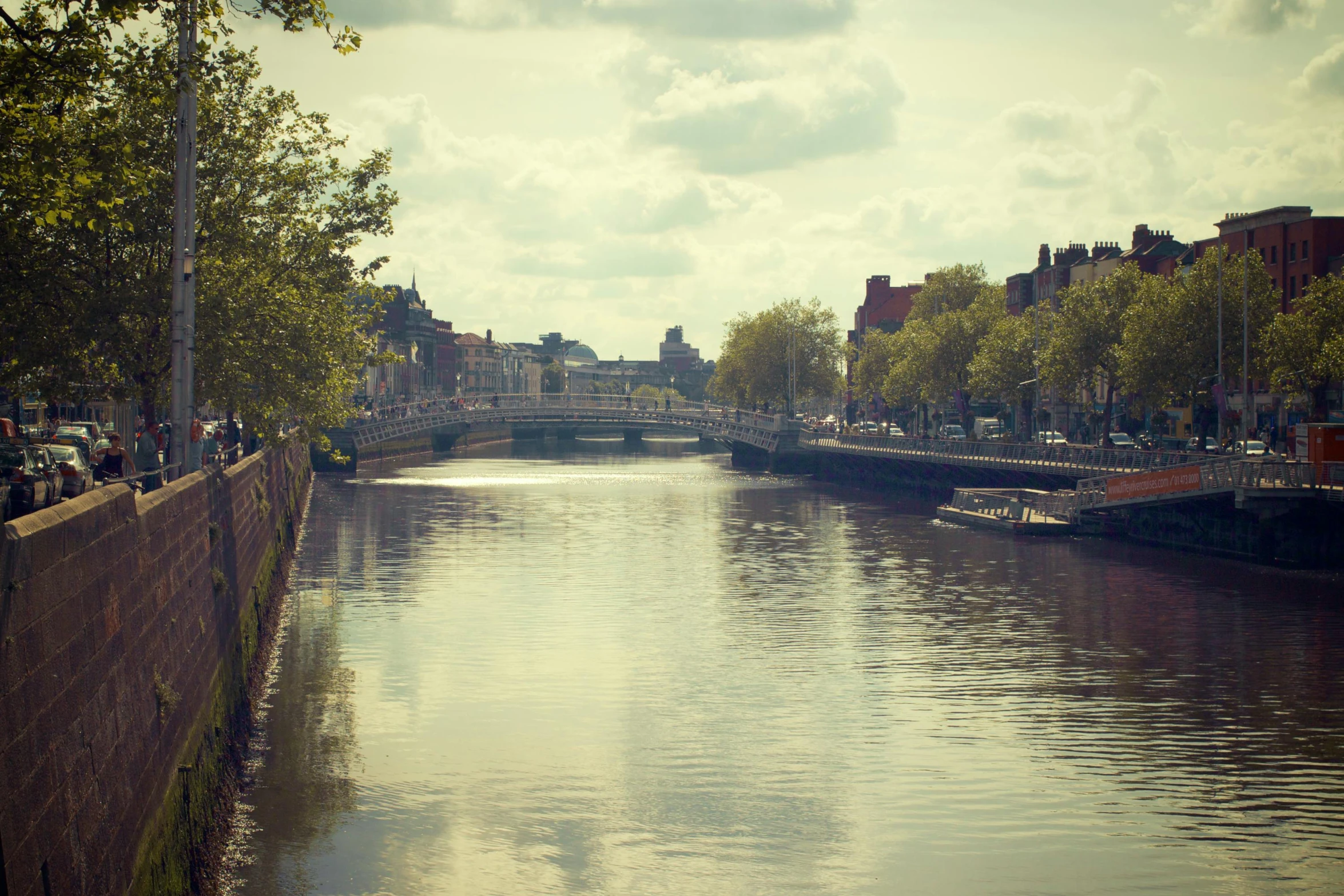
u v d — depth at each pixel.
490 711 31.70
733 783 26.17
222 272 40.41
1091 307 93.31
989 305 123.94
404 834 23.09
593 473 136.62
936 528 76.88
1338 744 28.84
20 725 11.23
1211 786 25.95
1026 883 21.17
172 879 17.11
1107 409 94.75
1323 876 21.41
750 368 170.38
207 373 39.03
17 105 19.47
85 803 13.20
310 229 46.22
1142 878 21.30
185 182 29.06
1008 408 142.38
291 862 21.72
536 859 22.05
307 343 42.09
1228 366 80.19
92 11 19.70
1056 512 73.94
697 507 93.00
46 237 34.25
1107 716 31.31
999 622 43.88
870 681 35.00
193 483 25.14
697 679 35.22
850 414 183.38
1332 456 54.84
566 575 55.75
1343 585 50.88
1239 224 103.38
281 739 29.25
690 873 21.50
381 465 150.25
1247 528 57.72
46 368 36.16
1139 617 44.56
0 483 22.73
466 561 60.56
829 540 70.19
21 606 11.42
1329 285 75.50
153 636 18.14
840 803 24.97
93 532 14.48
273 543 49.28
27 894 11.12
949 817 24.23
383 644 39.88
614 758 27.80
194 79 22.39
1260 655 38.06
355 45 20.73
